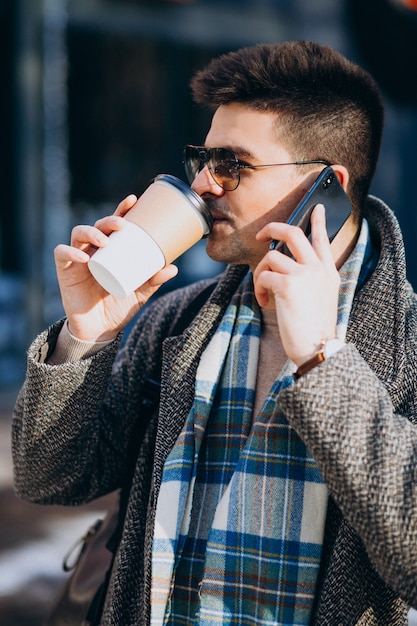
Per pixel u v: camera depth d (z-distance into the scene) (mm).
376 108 1738
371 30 4797
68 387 1641
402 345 1522
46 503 1840
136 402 1832
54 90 7480
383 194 7219
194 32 7867
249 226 1651
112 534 1815
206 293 1854
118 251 1559
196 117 8328
